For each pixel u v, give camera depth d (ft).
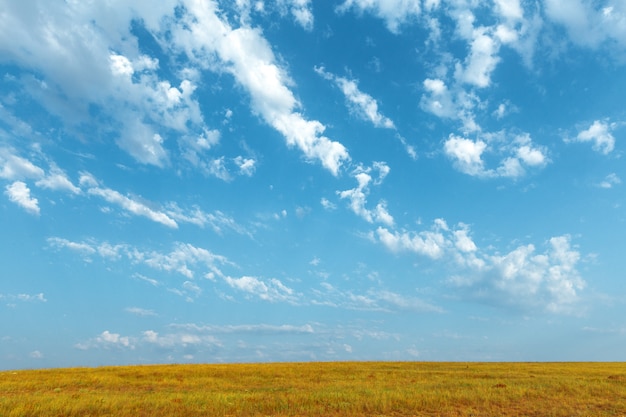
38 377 103.24
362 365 157.38
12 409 58.23
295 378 108.06
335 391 79.97
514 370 136.15
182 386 93.61
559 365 168.66
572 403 70.18
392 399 70.18
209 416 59.26
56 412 58.70
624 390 81.71
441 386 89.25
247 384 96.99
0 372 118.11
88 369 129.80
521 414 63.31
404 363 173.47
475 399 71.92
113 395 76.07
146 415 58.80
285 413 62.08
